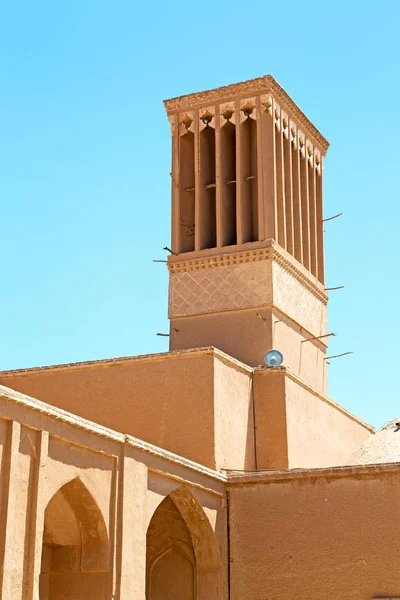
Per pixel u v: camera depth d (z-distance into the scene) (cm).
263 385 2267
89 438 1628
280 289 2520
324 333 2745
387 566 1855
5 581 1387
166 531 2086
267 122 2605
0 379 2350
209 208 2678
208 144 2723
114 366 2236
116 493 1684
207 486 1966
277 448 2208
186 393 2134
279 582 1931
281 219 2589
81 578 1659
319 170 2914
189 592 2030
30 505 1471
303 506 1958
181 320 2567
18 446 1459
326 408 2489
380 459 2220
